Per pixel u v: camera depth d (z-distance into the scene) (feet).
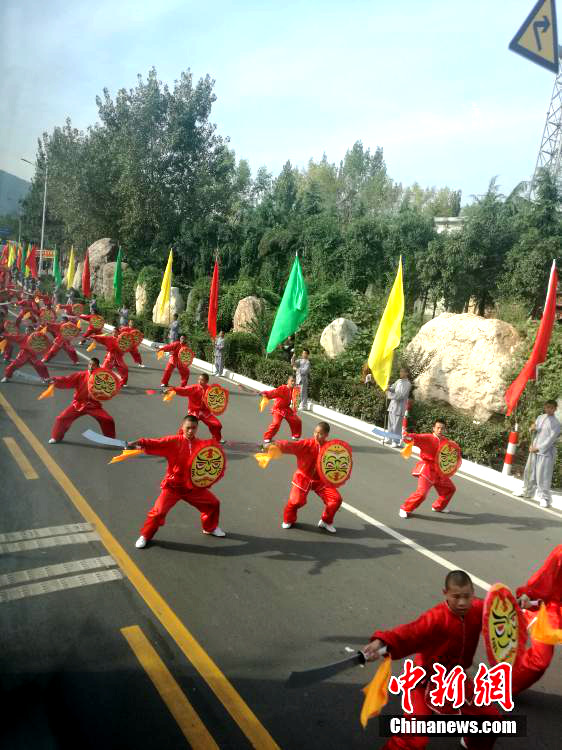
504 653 12.24
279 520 25.44
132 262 132.26
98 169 131.44
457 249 74.33
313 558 21.95
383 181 200.95
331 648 16.29
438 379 49.03
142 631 16.22
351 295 73.92
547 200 69.51
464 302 76.69
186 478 21.56
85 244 147.95
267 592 19.10
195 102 129.08
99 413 33.35
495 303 74.90
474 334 47.32
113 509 24.58
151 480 28.60
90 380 32.40
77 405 32.96
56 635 15.42
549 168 69.00
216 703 13.76
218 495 27.94
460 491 32.40
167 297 78.79
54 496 25.14
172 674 14.60
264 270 105.50
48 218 138.62
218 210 137.39
